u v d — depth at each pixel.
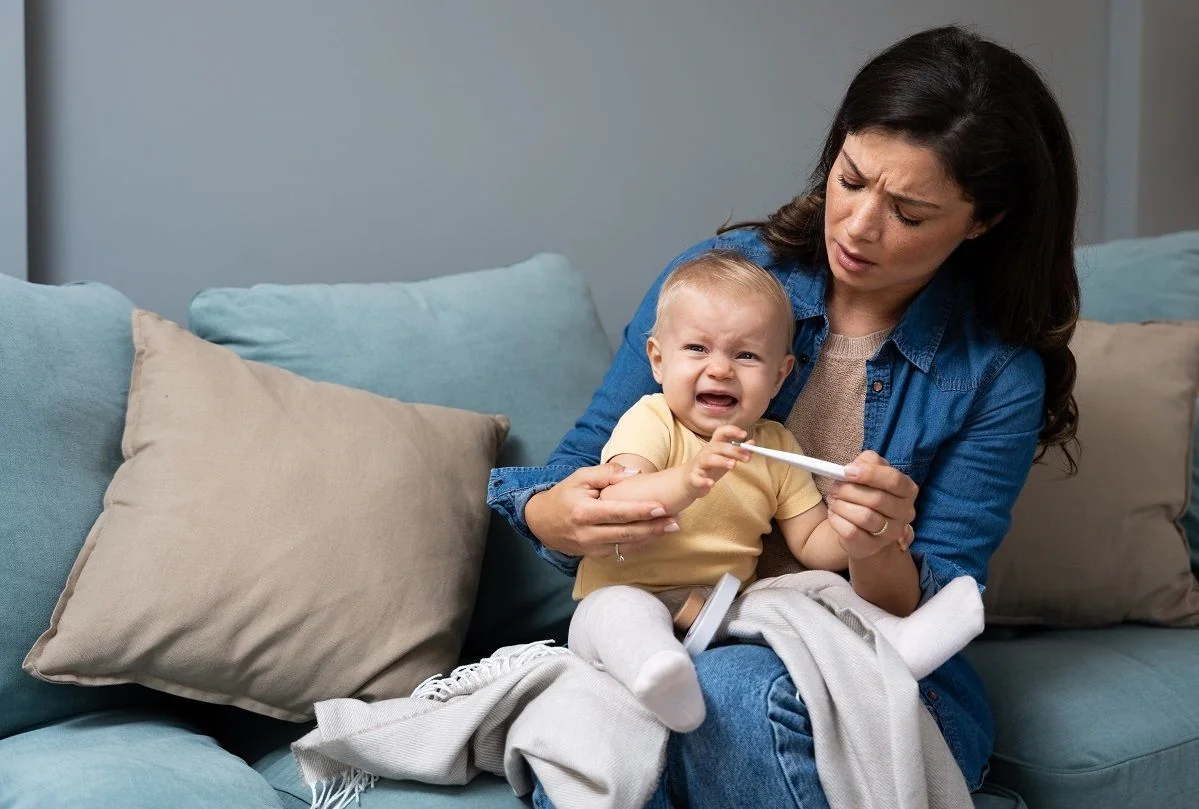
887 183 1.16
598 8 2.10
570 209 2.12
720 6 2.20
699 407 1.24
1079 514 1.66
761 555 1.34
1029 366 1.35
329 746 1.17
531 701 1.16
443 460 1.48
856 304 1.36
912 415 1.32
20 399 1.34
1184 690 1.45
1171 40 2.57
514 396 1.66
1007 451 1.32
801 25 2.27
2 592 1.26
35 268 1.78
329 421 1.43
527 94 2.06
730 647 1.14
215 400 1.39
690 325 1.23
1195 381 1.77
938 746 1.10
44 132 1.76
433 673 1.36
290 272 1.93
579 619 1.17
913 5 2.37
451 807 1.14
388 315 1.65
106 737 1.22
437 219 2.02
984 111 1.16
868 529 1.13
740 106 2.24
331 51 1.92
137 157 1.82
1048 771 1.33
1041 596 1.65
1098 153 2.62
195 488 1.32
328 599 1.32
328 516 1.35
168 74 1.82
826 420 1.35
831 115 2.31
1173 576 1.68
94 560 1.28
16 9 1.65
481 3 2.01
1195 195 2.66
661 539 1.24
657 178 2.18
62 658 1.23
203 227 1.87
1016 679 1.46
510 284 1.77
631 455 1.24
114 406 1.43
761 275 1.26
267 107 1.89
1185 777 1.38
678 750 1.08
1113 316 1.98
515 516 1.30
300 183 1.92
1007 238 1.29
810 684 1.07
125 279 1.83
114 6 1.78
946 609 1.15
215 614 1.27
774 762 1.04
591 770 1.02
